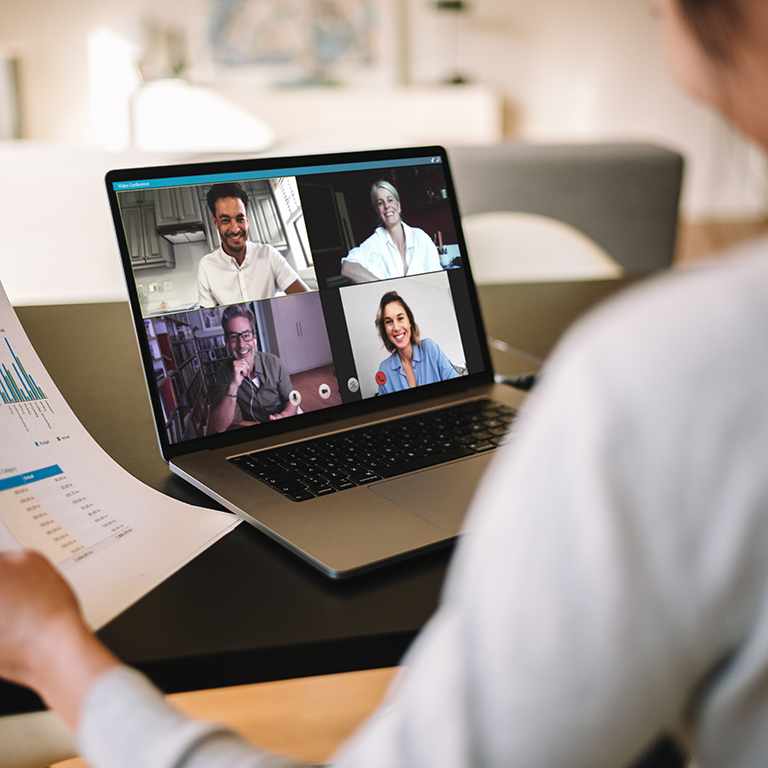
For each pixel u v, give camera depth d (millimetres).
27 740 581
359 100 5648
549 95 6062
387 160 923
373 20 5773
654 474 274
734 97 327
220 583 562
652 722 294
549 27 5922
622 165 2277
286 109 5602
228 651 488
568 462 285
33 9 5449
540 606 283
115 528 613
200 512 658
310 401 827
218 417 772
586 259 1930
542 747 287
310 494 677
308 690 1554
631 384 279
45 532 584
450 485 699
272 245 824
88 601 527
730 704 301
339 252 870
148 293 746
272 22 5688
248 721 1461
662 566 274
